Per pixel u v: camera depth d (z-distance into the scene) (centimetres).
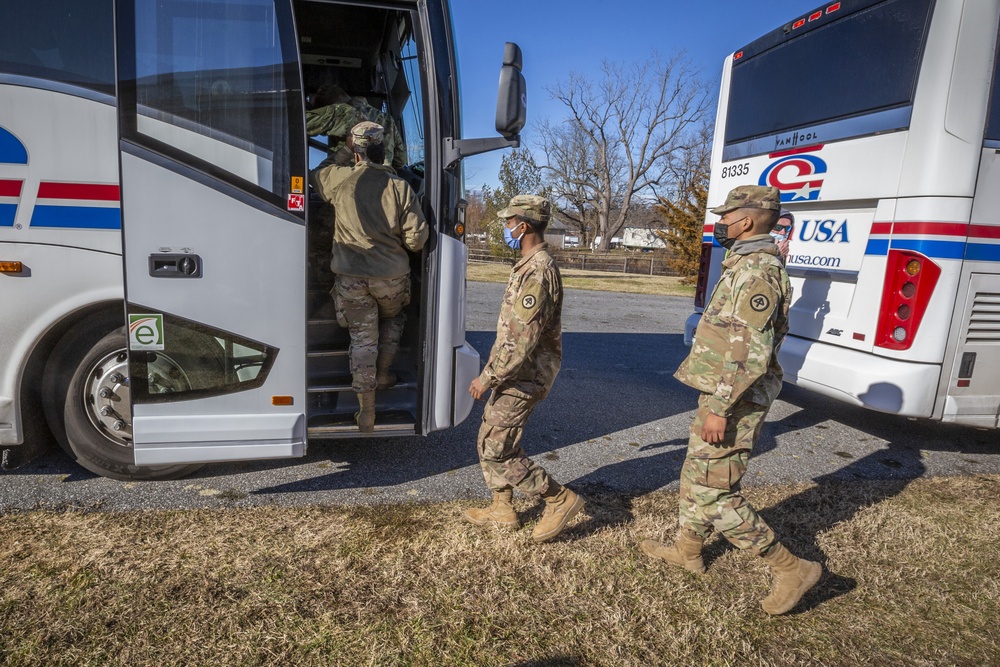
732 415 272
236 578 281
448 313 369
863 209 456
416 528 335
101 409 357
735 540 274
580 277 2516
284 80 322
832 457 481
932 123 406
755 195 267
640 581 298
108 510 337
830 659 254
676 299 1783
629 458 463
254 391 336
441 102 356
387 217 346
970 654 261
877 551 338
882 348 437
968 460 488
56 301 328
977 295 418
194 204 315
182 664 228
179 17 308
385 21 479
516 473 311
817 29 497
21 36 311
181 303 319
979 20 394
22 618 246
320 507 352
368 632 251
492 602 275
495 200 2641
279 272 330
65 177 320
